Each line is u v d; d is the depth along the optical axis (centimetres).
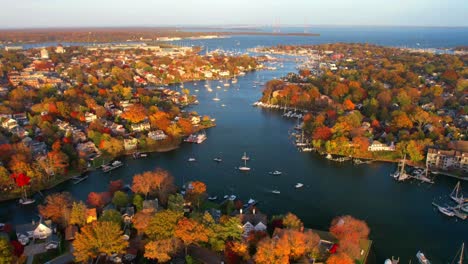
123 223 18488
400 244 18200
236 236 16900
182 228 16288
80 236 15850
